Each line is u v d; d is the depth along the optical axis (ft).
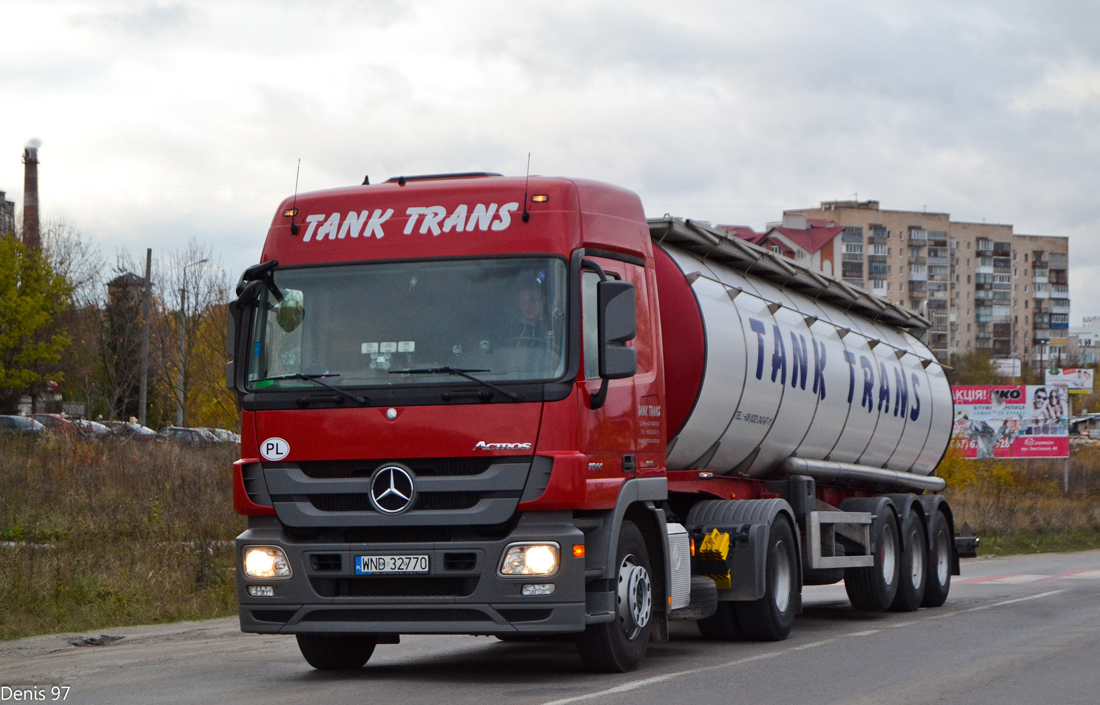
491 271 28.25
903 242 429.79
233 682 29.48
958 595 61.16
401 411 27.58
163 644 38.81
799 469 44.52
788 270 45.68
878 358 53.57
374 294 28.55
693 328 36.32
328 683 29.14
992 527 124.26
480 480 27.14
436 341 27.94
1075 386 196.75
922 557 53.16
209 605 48.11
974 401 189.16
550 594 27.04
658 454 32.19
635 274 31.78
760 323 41.29
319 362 28.43
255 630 28.37
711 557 37.09
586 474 27.71
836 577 46.60
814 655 34.71
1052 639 39.11
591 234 29.48
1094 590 62.69
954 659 33.65
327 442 27.91
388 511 27.45
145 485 76.54
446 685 28.43
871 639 39.47
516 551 27.17
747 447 40.81
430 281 28.43
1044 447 187.83
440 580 27.66
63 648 37.40
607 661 29.89
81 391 159.12
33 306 147.43
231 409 141.38
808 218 421.59
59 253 173.37
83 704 25.90
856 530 47.67
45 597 45.09
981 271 459.32
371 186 29.76
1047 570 81.20
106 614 44.55
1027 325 483.92
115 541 57.93
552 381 27.40
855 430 50.08
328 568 28.07
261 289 29.25
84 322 165.27
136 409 148.66
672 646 37.68
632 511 31.71
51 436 88.22
